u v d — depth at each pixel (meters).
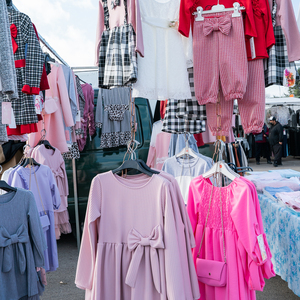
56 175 3.37
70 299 2.82
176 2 1.92
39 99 2.63
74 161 3.99
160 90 1.88
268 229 2.84
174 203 1.54
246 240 1.63
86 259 1.63
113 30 1.80
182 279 1.46
